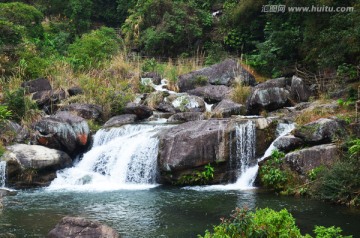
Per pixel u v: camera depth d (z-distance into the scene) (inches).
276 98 698.8
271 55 890.7
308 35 802.2
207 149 560.1
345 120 534.6
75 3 1333.7
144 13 1236.5
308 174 492.7
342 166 457.1
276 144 545.3
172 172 559.8
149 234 353.4
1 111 646.5
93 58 957.8
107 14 1483.8
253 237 237.6
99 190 535.8
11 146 599.2
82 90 808.3
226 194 495.8
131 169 590.6
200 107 789.2
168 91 869.8
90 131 671.1
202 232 357.7
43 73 864.3
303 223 375.2
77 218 339.0
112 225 378.9
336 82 721.6
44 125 642.8
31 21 1139.9
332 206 432.5
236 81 836.6
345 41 691.4
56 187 560.1
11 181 557.9
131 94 821.9
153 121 738.2
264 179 517.3
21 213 421.1
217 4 1259.2
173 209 430.9
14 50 902.4
